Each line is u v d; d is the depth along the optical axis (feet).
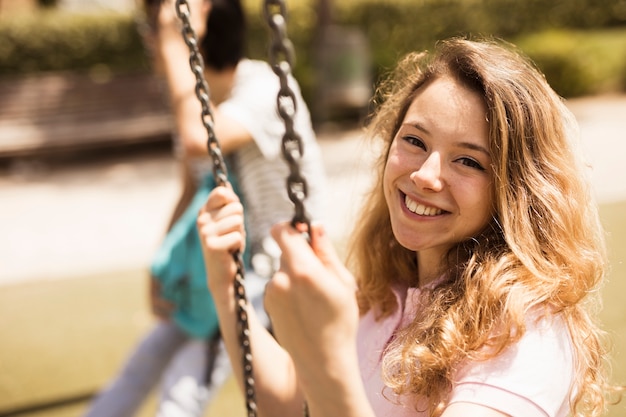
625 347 12.33
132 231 21.25
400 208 4.57
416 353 4.30
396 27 41.22
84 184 27.63
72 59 37.47
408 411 4.44
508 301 4.14
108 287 17.12
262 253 7.79
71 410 11.91
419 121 4.46
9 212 23.98
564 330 4.27
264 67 8.20
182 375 7.93
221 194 4.58
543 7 46.57
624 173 24.32
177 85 7.95
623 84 41.91
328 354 3.11
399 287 5.31
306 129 8.19
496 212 4.43
